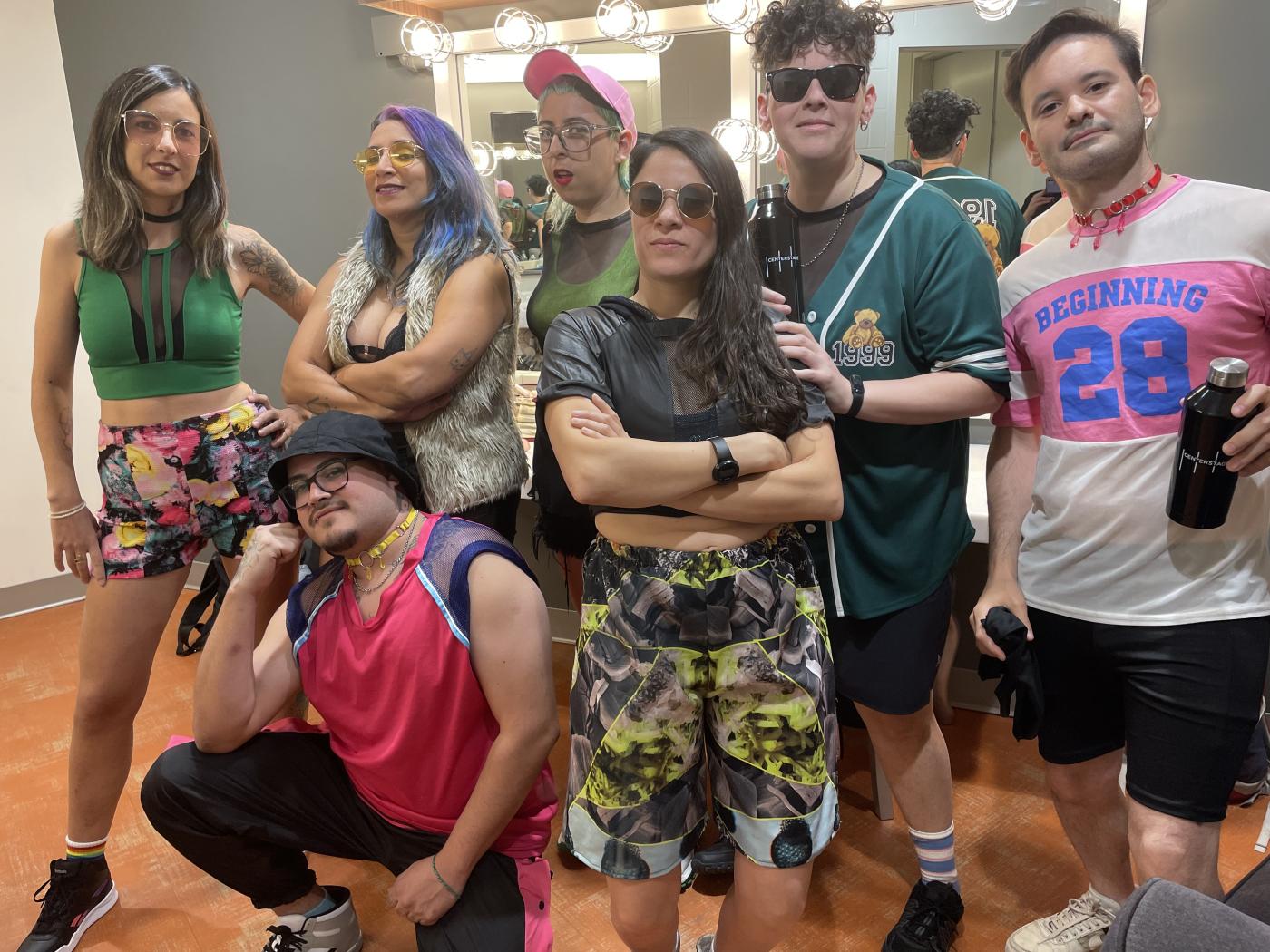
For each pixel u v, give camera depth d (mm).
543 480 1809
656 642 1246
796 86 1376
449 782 1481
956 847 1993
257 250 1987
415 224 1755
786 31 1379
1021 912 1790
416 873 1447
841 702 2459
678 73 2596
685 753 1286
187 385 1837
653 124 2666
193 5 3266
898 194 1456
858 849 2027
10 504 3562
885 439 1461
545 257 2086
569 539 1932
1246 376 1153
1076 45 1257
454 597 1397
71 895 1847
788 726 1260
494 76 2826
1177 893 613
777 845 1272
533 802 1533
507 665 1390
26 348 3527
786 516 1229
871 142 2385
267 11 3164
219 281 1865
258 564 1469
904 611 1505
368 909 1918
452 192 1711
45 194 3498
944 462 1504
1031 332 1418
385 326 1749
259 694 1523
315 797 1567
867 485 1476
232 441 1872
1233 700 1274
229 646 1468
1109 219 1311
